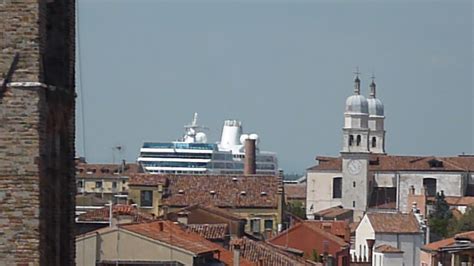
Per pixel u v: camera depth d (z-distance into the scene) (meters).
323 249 174.25
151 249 98.69
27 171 42.50
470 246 127.00
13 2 42.41
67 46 47.34
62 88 46.00
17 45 42.47
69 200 47.47
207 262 105.75
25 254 42.47
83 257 98.19
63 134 46.72
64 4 47.31
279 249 144.75
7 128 42.47
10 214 42.47
